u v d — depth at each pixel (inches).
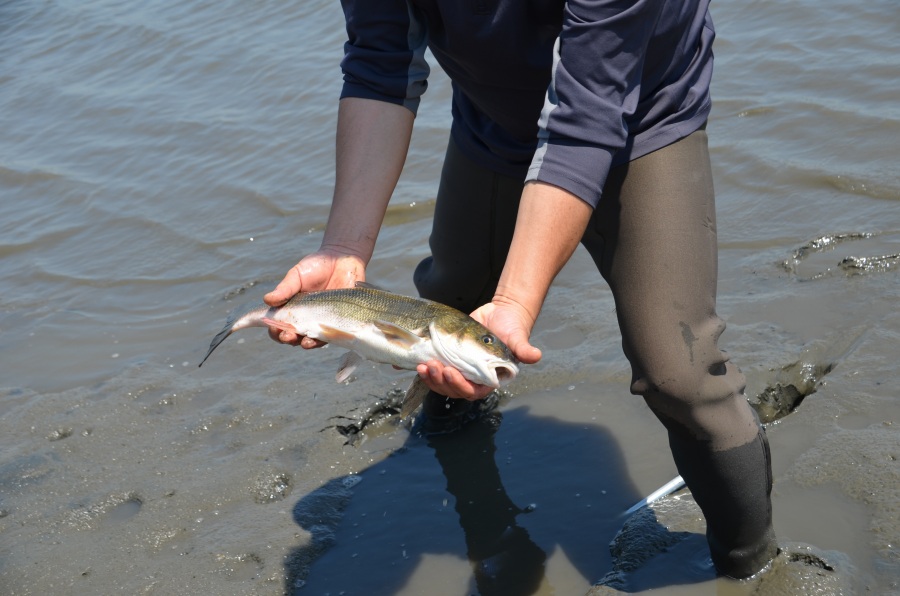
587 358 103.0
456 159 82.3
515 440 94.8
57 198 171.3
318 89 192.2
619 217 69.1
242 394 106.4
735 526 71.4
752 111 147.0
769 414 92.0
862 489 79.7
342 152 74.1
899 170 123.9
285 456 96.5
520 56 69.0
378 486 92.1
